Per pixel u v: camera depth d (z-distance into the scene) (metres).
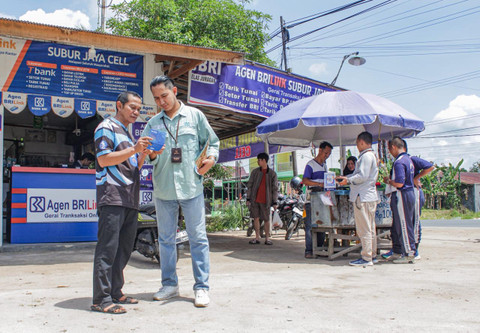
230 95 8.09
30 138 10.79
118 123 3.33
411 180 5.71
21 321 2.81
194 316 2.98
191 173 3.45
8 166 8.94
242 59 6.98
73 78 6.76
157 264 5.77
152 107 7.33
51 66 6.62
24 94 6.45
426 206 36.94
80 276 4.70
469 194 41.03
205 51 6.66
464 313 3.08
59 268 5.23
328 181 5.86
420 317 2.97
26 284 4.23
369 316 2.99
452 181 36.81
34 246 6.67
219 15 14.62
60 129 11.18
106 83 7.00
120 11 14.97
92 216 7.27
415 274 4.82
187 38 13.78
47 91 6.58
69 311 3.08
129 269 5.34
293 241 9.27
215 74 7.86
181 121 3.51
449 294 3.71
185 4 15.15
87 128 10.41
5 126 10.45
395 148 5.80
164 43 6.36
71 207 7.12
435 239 9.49
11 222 6.71
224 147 12.79
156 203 3.56
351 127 8.47
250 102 8.39
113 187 3.15
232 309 3.17
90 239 7.25
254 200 8.50
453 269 5.20
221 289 3.90
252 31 15.56
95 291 3.09
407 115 6.36
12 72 6.39
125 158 3.09
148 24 14.27
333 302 3.40
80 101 6.79
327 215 6.09
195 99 7.62
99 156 3.12
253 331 2.65
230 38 14.82
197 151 3.54
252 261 6.04
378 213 6.21
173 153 3.41
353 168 7.36
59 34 5.73
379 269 5.22
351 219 6.11
